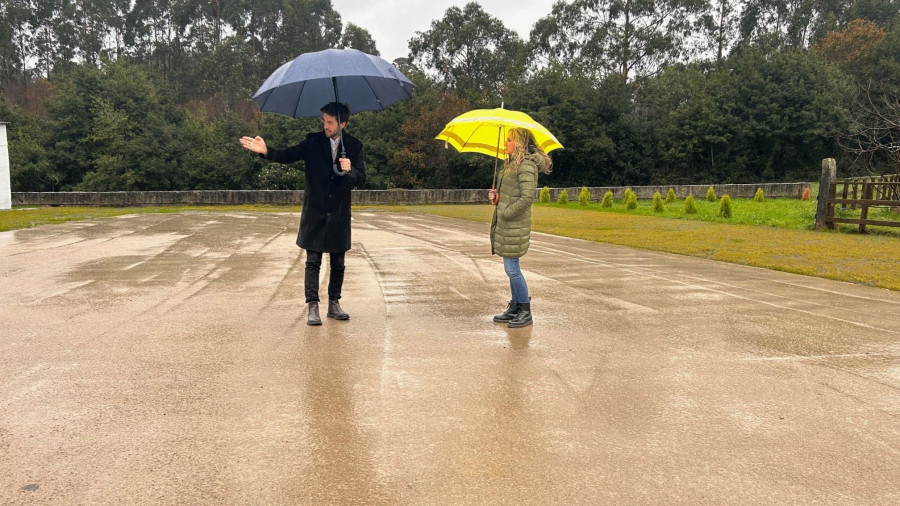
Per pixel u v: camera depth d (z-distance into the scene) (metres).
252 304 5.89
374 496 2.39
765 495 2.42
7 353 4.22
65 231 13.28
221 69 67.25
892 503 2.37
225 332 4.83
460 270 8.16
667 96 49.81
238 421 3.11
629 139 48.72
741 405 3.39
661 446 2.87
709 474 2.59
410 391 3.56
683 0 58.09
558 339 4.73
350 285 7.01
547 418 3.19
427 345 4.53
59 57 79.19
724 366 4.08
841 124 41.03
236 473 2.56
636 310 5.80
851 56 49.59
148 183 46.66
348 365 4.03
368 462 2.68
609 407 3.35
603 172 48.75
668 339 4.75
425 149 46.38
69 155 47.09
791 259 9.31
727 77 47.16
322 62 4.65
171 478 2.51
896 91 35.03
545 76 49.50
